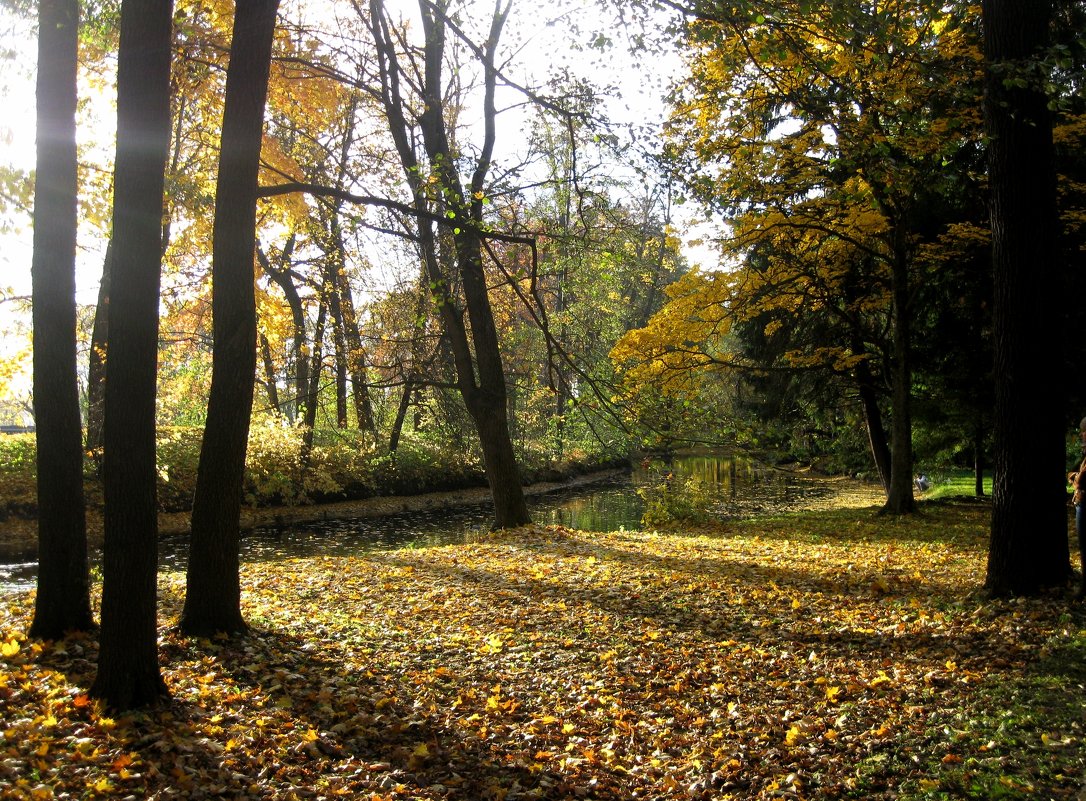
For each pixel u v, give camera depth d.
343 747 5.12
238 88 7.07
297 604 8.90
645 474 39.38
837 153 14.07
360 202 7.91
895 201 15.59
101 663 5.24
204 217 15.62
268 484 23.86
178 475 22.38
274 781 4.51
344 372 23.70
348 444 28.62
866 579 9.78
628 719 5.79
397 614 8.57
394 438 29.56
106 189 11.51
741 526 18.22
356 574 10.78
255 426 25.02
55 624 6.73
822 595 9.02
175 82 12.22
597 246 11.29
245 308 7.21
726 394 24.72
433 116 14.95
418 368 17.19
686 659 7.01
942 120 9.45
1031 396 7.55
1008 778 4.27
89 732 4.73
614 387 11.31
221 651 6.63
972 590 8.47
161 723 5.03
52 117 6.73
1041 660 5.98
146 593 5.29
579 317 27.56
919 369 19.72
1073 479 7.40
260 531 21.61
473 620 8.34
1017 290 7.56
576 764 5.01
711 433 12.48
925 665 6.31
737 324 20.72
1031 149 7.46
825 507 25.14
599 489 33.78
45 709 4.95
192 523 7.20
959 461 29.75
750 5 6.83
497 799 4.53
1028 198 7.47
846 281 19.11
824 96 7.79
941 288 18.33
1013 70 6.92
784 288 17.55
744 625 8.01
